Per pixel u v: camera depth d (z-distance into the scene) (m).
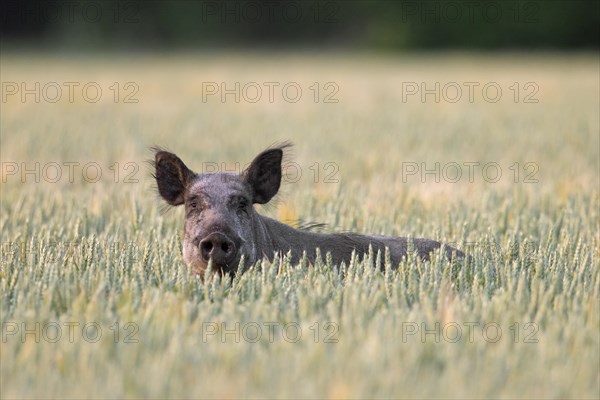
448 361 27.47
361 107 133.62
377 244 43.59
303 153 83.81
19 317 30.92
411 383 25.94
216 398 24.97
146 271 38.06
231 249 36.78
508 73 197.50
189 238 38.53
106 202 55.56
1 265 38.97
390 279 36.69
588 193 60.94
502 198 59.41
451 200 58.25
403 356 27.72
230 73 196.88
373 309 32.41
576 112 124.25
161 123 108.19
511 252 40.53
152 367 26.39
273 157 40.81
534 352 28.61
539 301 33.50
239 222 38.59
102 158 79.56
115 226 49.34
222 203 38.50
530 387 25.98
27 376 26.31
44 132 97.00
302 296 32.47
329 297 34.00
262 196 40.75
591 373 26.94
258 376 26.20
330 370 26.58
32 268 36.94
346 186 63.72
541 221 51.16
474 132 102.75
